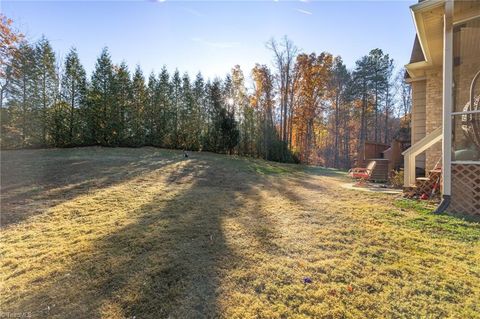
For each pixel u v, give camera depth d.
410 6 4.38
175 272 2.46
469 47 5.14
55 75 14.20
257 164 13.00
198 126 17.06
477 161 4.09
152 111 16.34
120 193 5.85
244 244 3.09
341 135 27.20
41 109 13.93
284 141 18.48
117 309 1.97
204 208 4.72
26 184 6.58
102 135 14.88
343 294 2.09
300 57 21.42
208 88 17.28
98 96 14.77
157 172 8.84
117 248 3.00
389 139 26.86
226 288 2.20
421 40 5.21
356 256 2.74
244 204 5.04
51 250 2.98
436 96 6.66
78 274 2.46
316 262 2.62
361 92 27.03
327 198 5.57
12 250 3.00
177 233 3.45
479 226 3.56
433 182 5.26
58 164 9.36
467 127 4.71
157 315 1.91
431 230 3.47
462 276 2.34
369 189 6.83
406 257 2.71
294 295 2.09
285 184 7.70
